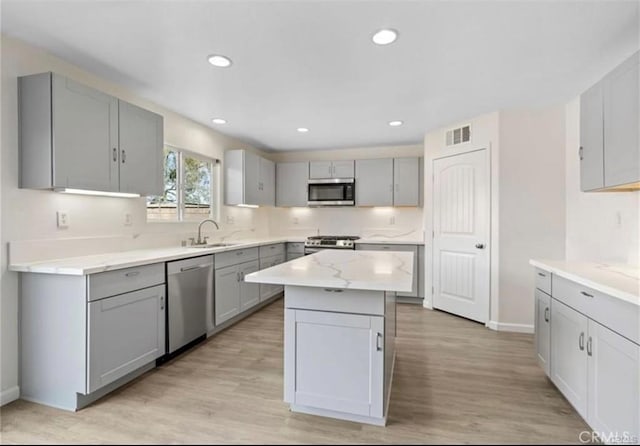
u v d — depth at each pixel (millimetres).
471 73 2553
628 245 2412
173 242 3557
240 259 3791
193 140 3861
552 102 3195
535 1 1709
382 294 1807
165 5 1748
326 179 5191
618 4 1727
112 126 2500
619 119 1894
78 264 2146
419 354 2885
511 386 2328
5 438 1769
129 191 2641
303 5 1747
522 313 3430
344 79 2676
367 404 1848
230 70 2516
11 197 2113
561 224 3301
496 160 3465
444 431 1836
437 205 4191
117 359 2221
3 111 2068
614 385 1586
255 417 1962
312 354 1928
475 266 3732
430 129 4184
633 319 1466
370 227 5387
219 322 3385
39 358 2121
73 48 2201
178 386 2322
